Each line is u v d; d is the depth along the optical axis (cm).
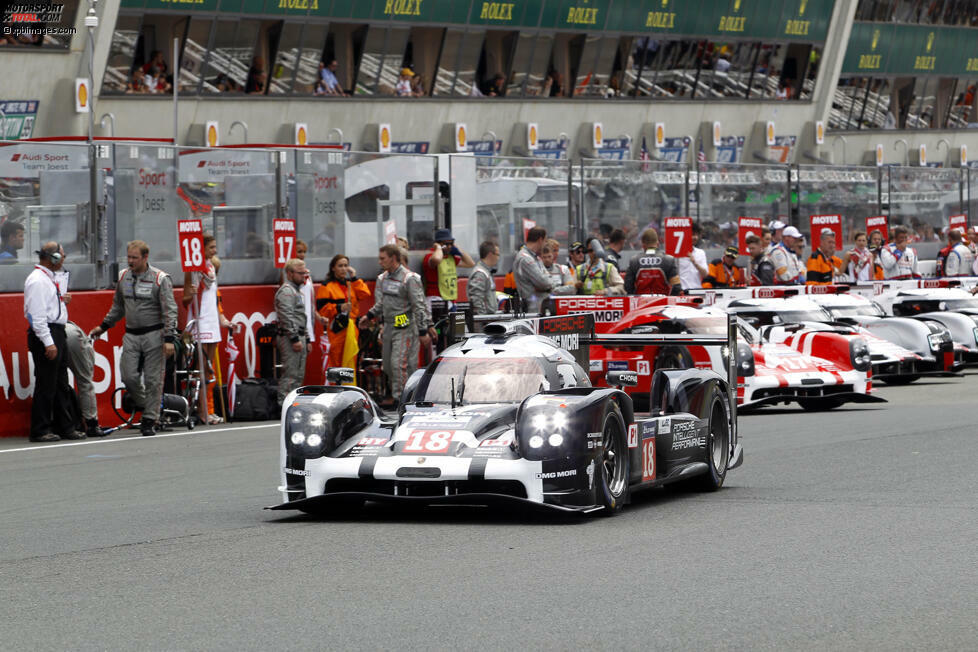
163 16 10244
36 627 2059
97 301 5278
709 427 3559
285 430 3073
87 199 5272
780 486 3588
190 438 4938
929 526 2881
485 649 1911
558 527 2939
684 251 7569
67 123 9831
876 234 9006
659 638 1966
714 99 14725
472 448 2981
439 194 6712
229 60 10738
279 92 11119
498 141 12788
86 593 2300
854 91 16638
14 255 5034
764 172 8769
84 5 9756
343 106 11575
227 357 5578
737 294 6906
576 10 13100
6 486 3822
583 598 2220
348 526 2975
